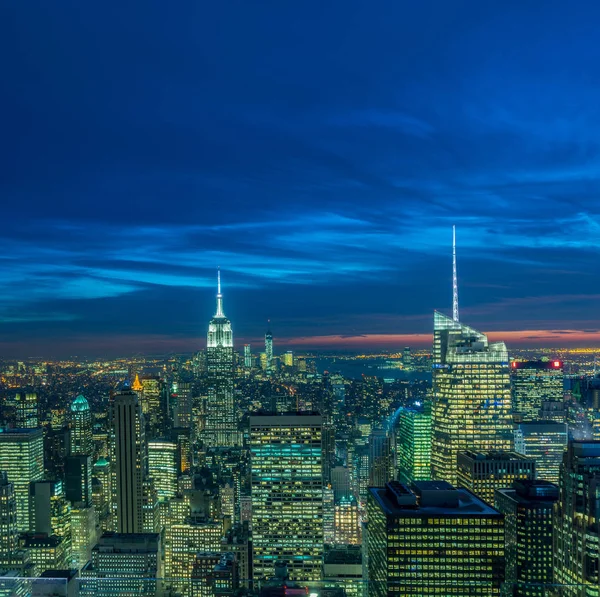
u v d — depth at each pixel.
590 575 198.88
